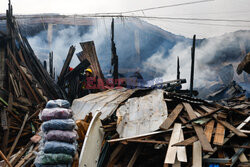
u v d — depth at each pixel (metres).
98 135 5.12
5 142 7.71
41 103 10.15
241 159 4.88
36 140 4.02
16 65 10.32
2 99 8.52
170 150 4.85
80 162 4.08
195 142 4.95
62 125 3.69
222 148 5.25
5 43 10.44
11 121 8.70
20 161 5.58
